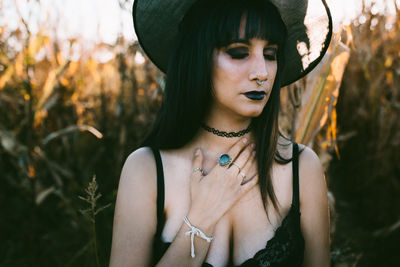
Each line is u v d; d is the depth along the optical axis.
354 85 4.45
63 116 3.42
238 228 1.33
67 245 2.67
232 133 1.39
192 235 1.23
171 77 1.39
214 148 1.40
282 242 1.28
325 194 1.42
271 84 1.30
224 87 1.27
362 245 2.87
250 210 1.34
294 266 1.32
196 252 1.24
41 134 3.25
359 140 4.32
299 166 1.41
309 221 1.38
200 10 1.31
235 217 1.34
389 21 3.89
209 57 1.27
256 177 1.35
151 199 1.35
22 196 3.21
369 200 3.75
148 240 1.33
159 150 1.42
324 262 1.38
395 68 3.77
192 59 1.32
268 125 1.37
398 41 3.84
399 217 3.39
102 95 3.65
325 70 1.82
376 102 3.95
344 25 1.88
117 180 3.14
